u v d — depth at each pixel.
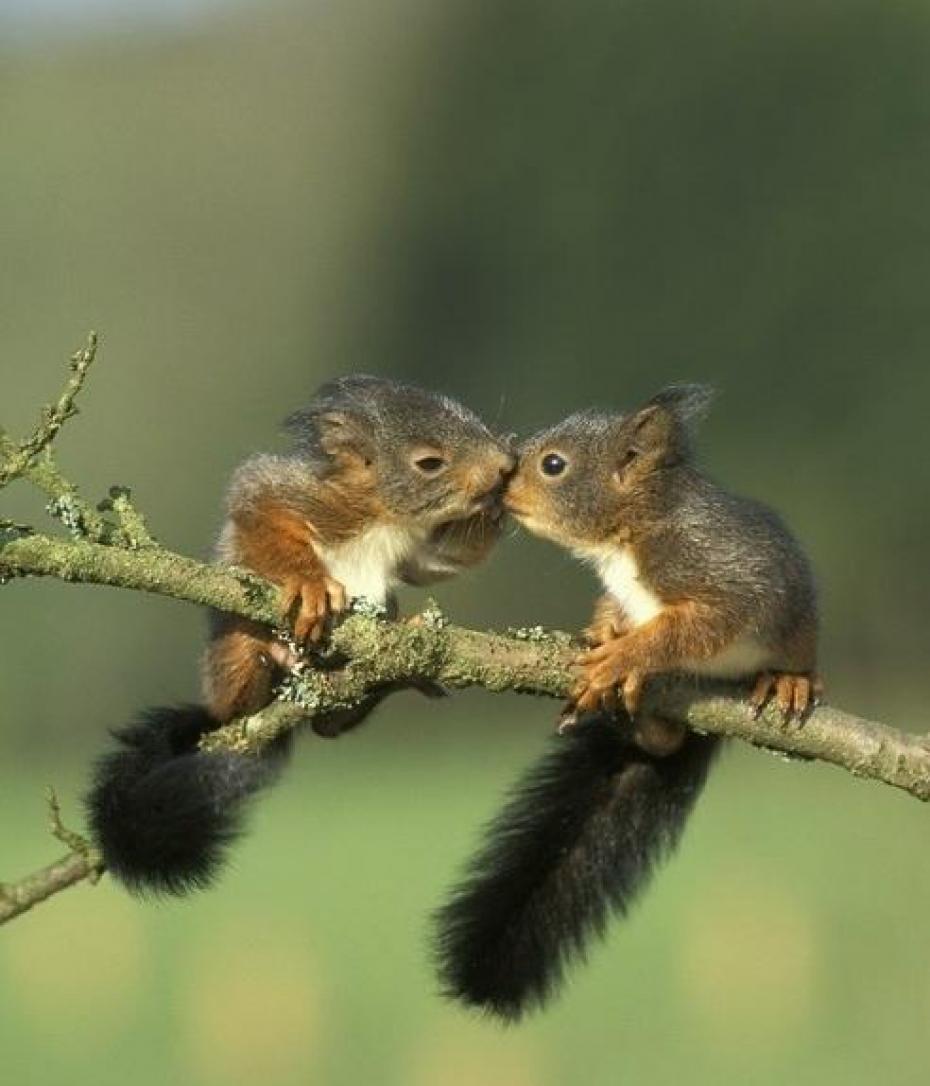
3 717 27.72
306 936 17.09
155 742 8.37
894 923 15.81
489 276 32.97
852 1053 13.84
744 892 17.23
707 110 32.25
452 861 19.66
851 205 31.41
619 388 32.03
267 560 8.39
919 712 26.69
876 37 31.80
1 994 16.03
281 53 35.38
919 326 30.73
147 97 35.53
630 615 8.45
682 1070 13.88
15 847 20.61
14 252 34.22
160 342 33.25
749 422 30.92
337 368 33.44
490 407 32.47
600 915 8.67
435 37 34.06
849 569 29.03
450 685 7.55
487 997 8.56
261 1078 14.22
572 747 8.80
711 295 31.80
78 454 31.91
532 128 33.03
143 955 16.86
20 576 7.18
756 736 7.76
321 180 34.53
